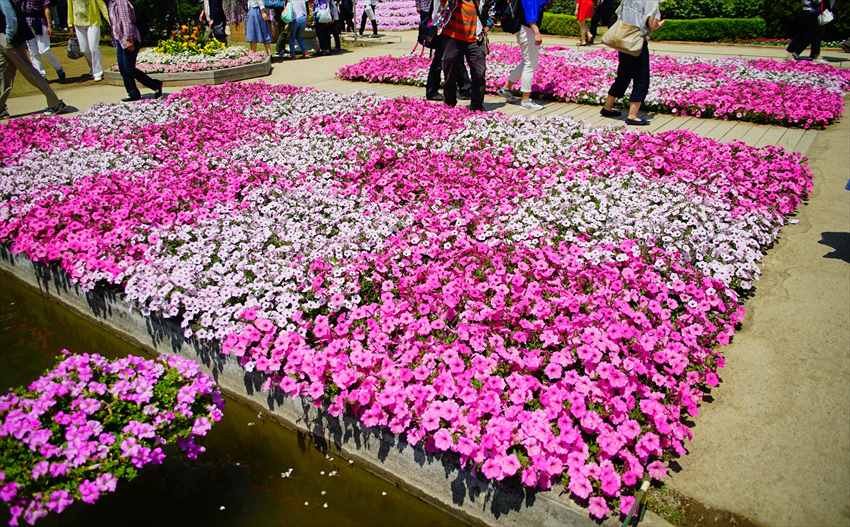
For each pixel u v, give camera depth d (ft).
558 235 15.44
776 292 14.06
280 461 10.97
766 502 8.67
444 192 17.84
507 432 9.07
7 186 19.54
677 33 63.31
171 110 30.25
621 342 11.30
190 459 10.77
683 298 12.84
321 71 45.03
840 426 10.05
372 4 64.18
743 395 10.89
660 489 8.93
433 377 10.76
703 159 20.85
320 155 21.88
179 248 14.93
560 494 8.66
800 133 26.12
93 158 22.36
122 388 9.34
